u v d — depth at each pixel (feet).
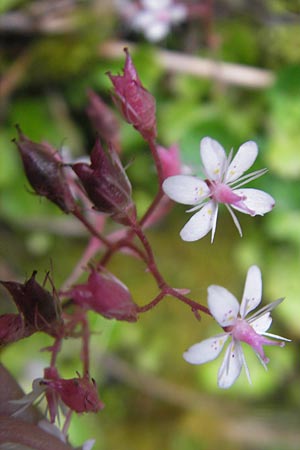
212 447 0.49
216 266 0.50
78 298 0.29
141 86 0.30
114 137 0.37
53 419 0.29
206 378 0.50
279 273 0.49
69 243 0.51
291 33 0.52
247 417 0.50
